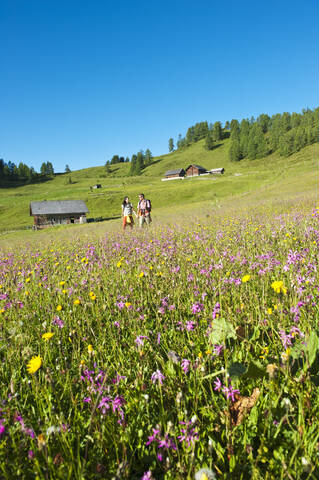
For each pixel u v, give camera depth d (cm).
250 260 468
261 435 169
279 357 215
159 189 10781
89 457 167
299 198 2333
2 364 255
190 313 319
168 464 147
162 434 168
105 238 1108
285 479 141
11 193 17000
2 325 320
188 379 212
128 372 232
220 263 427
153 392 209
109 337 302
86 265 590
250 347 241
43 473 147
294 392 181
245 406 190
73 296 399
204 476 137
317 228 655
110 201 9694
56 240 1650
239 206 2488
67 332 314
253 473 143
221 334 234
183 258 545
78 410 203
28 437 177
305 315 247
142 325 309
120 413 180
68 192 13538
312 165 10644
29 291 455
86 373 208
